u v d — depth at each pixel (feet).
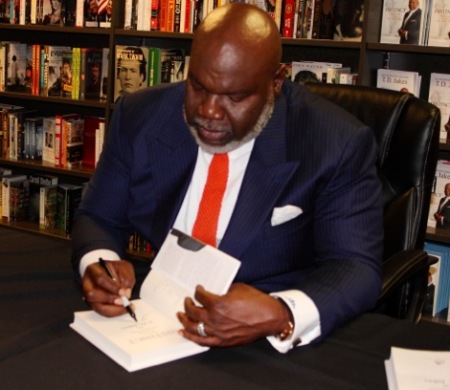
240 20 3.60
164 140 4.31
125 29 9.09
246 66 3.53
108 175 4.54
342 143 4.01
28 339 3.31
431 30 7.59
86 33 9.66
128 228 4.61
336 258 3.90
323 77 8.16
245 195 4.04
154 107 4.46
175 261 3.72
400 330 3.64
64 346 3.26
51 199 10.42
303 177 4.00
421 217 5.24
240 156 4.16
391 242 5.25
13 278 4.13
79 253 4.19
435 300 7.96
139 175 4.35
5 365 3.04
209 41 3.54
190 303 3.31
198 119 3.67
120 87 9.27
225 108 3.62
